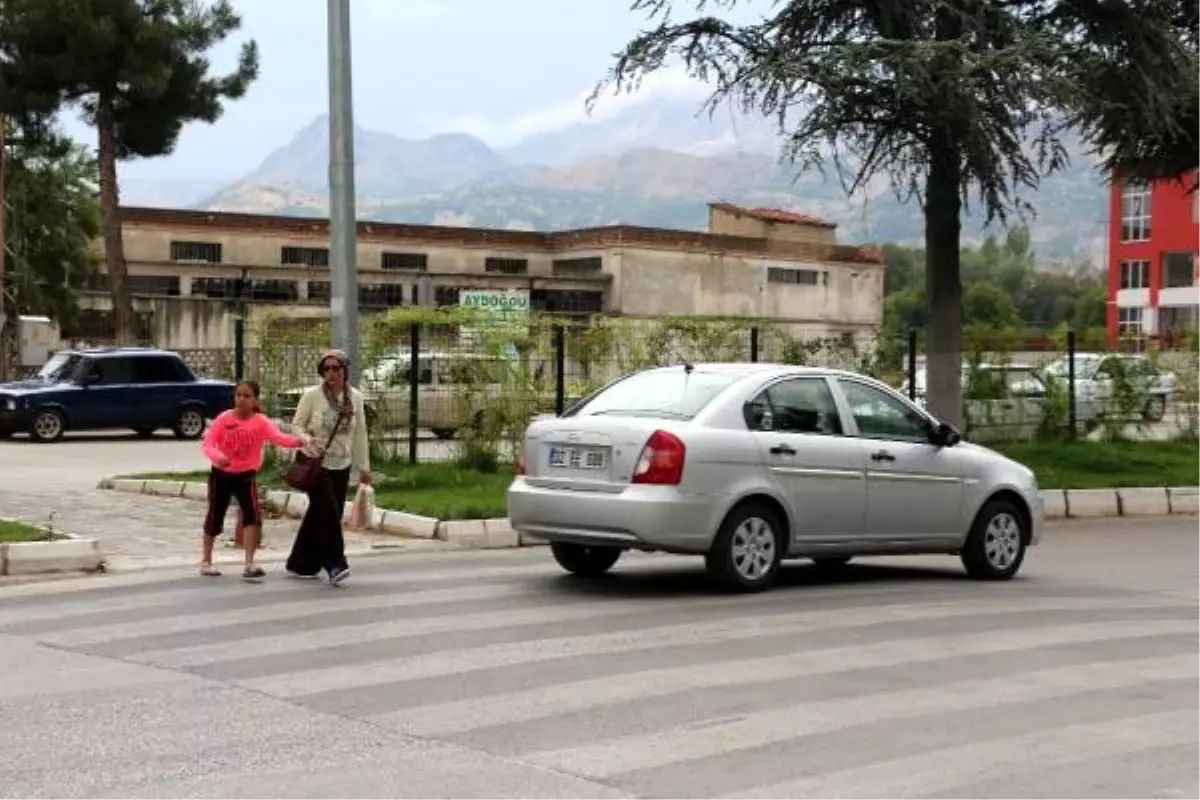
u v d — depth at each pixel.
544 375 17.61
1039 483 17.70
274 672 7.34
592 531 9.94
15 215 48.66
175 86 38.56
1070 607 10.10
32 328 40.72
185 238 54.38
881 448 10.94
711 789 5.43
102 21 36.50
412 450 17.23
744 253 61.91
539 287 57.78
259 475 16.52
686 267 60.53
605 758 5.82
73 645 8.03
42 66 36.59
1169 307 77.44
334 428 10.56
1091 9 18.88
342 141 15.62
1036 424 21.48
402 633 8.45
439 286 55.88
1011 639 8.66
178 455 23.92
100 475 19.48
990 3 18.12
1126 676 7.65
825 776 5.63
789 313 63.16
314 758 5.75
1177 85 18.83
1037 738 6.29
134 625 8.67
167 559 11.66
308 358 17.45
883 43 16.69
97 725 6.23
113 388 27.59
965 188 18.56
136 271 51.50
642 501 9.73
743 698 6.90
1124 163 21.86
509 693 6.92
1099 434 22.36
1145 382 22.52
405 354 17.28
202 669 7.40
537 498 10.23
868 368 19.98
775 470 10.27
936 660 7.95
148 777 5.47
